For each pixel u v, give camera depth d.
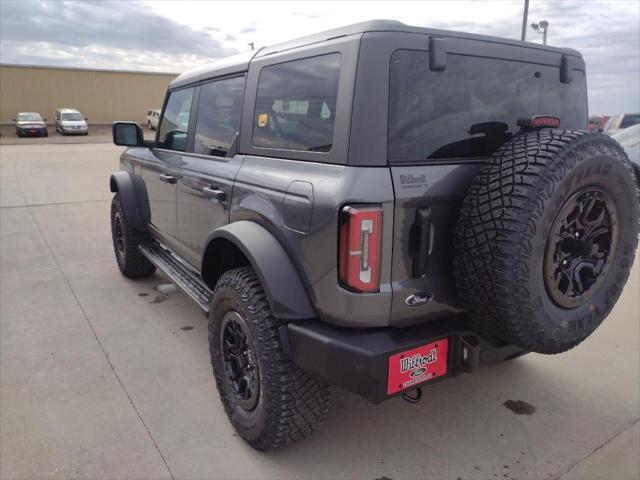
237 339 2.57
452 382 3.22
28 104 40.94
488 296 1.93
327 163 2.09
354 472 2.43
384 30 2.01
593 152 1.95
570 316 2.13
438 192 2.03
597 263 2.21
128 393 3.08
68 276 5.30
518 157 1.93
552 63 2.61
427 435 2.71
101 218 8.08
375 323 2.02
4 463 2.45
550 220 1.89
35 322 4.12
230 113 2.95
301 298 2.16
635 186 2.21
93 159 16.66
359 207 1.90
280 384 2.25
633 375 3.29
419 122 2.08
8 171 13.44
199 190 3.13
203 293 3.34
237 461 2.50
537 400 3.02
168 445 2.61
